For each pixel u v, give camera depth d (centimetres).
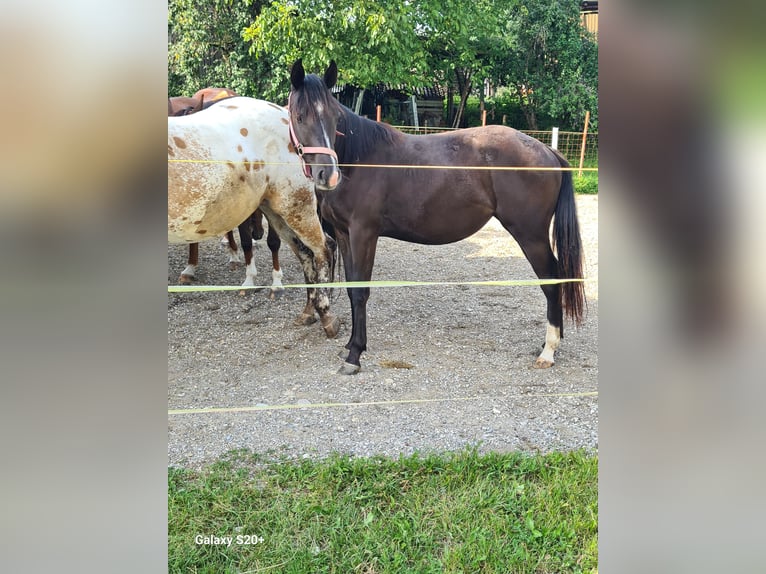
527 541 236
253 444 306
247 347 443
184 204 369
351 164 389
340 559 229
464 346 448
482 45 1636
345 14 1043
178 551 229
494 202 399
